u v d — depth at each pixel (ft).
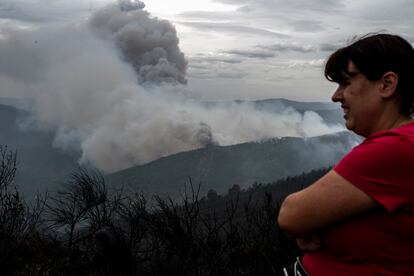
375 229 3.75
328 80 4.45
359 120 4.25
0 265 18.61
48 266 19.70
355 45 4.21
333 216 3.82
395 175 3.66
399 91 4.06
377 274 3.77
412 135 3.74
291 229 4.02
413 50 4.08
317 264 4.15
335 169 3.95
